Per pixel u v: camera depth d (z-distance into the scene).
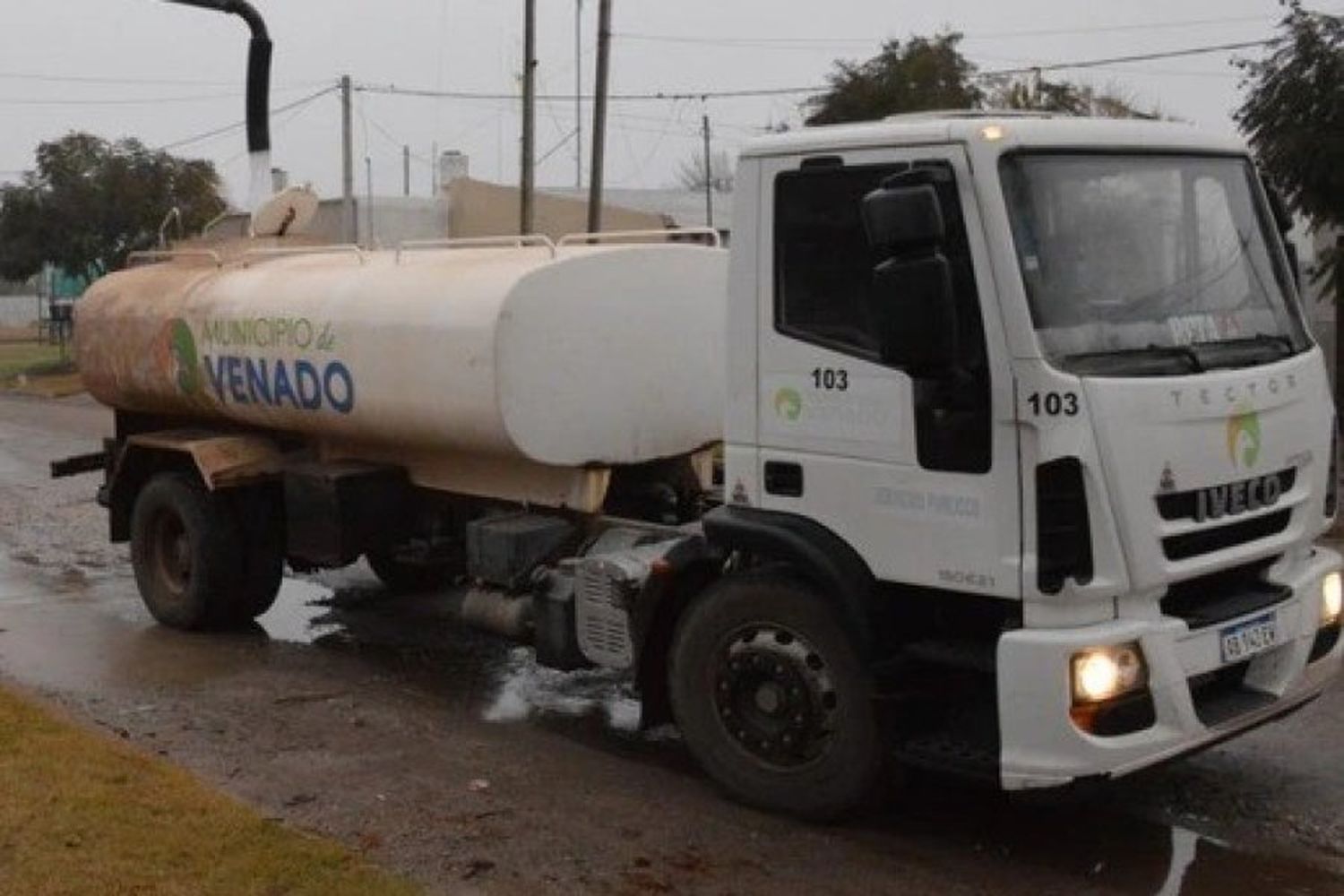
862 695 5.46
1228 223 5.62
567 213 30.39
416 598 10.38
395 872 5.26
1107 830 5.70
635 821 5.84
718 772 5.98
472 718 7.41
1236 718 5.24
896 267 4.81
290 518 8.73
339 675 8.31
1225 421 5.13
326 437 8.60
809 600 5.59
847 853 5.50
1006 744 5.00
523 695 7.85
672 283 7.45
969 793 6.09
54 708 7.33
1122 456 4.84
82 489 16.39
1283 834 5.62
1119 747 4.89
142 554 9.60
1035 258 4.97
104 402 10.30
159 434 9.63
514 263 7.25
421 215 27.81
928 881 5.24
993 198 4.94
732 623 5.86
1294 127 15.94
